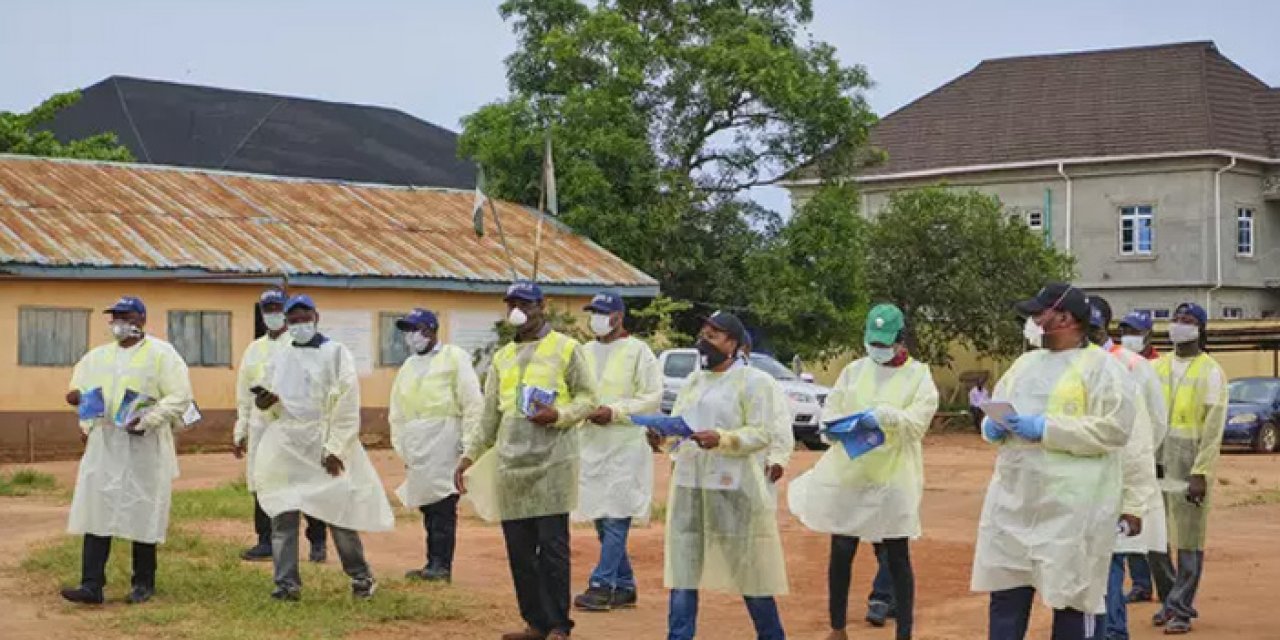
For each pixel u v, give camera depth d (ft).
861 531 32.73
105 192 94.89
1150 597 39.65
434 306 98.22
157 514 36.55
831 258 116.67
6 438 82.38
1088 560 25.46
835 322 118.01
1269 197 154.61
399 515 56.70
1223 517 61.87
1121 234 154.20
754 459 29.81
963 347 134.62
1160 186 152.66
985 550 26.30
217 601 36.96
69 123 147.95
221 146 149.69
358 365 94.79
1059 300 25.98
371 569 43.14
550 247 107.34
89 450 36.52
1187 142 151.33
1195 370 35.32
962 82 168.14
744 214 120.06
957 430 124.16
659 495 66.90
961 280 124.88
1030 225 156.76
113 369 36.50
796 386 94.43
